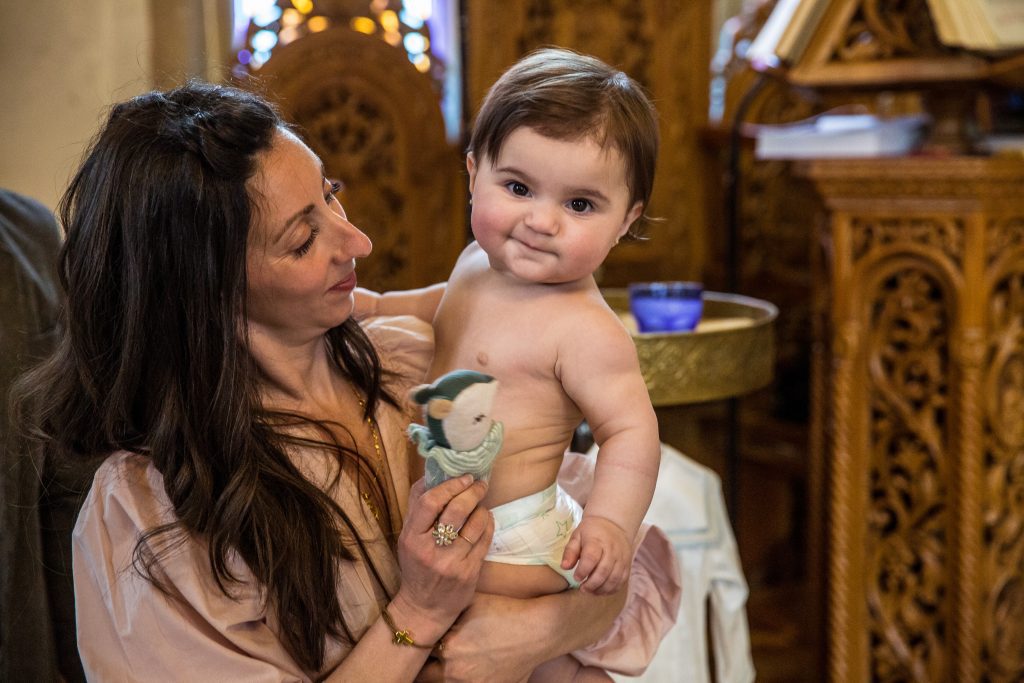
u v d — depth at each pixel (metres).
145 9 2.36
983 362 2.25
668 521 1.93
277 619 1.16
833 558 2.42
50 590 1.54
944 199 2.21
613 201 1.12
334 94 2.68
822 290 2.46
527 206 1.12
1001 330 2.27
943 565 2.36
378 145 2.75
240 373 1.14
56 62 2.31
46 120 2.32
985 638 2.33
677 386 1.91
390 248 2.81
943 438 2.33
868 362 2.38
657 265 3.10
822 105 3.07
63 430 1.21
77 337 1.18
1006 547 2.34
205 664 1.11
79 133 2.33
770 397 3.21
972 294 2.21
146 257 1.12
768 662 2.83
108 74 2.34
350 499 1.20
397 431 1.29
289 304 1.16
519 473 1.18
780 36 2.34
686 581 1.92
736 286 2.58
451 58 2.85
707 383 1.94
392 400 1.31
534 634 1.20
